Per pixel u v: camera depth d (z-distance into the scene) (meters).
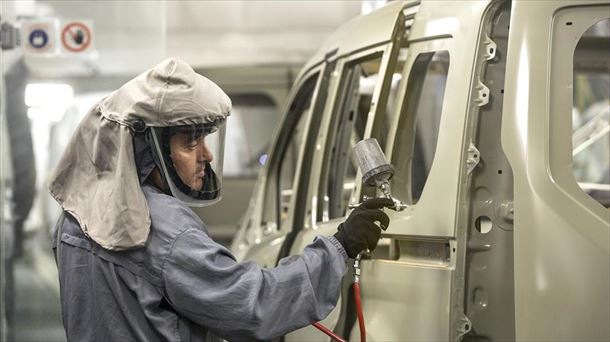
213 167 2.81
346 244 2.67
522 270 2.62
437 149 2.92
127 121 2.57
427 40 3.14
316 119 4.20
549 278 2.58
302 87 4.87
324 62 4.30
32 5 5.21
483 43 2.91
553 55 2.75
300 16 11.19
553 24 2.78
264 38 11.30
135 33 5.27
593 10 2.76
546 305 2.58
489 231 2.87
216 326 2.51
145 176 2.66
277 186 5.19
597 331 2.54
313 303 2.57
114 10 5.25
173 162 2.64
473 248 2.87
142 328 2.56
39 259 5.30
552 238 2.59
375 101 3.25
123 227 2.52
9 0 5.08
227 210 9.80
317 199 3.87
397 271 2.99
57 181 2.77
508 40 2.82
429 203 2.89
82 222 2.64
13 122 5.20
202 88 2.63
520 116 2.72
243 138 10.20
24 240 5.28
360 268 3.19
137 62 5.29
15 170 5.25
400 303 2.96
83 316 2.63
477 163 2.82
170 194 2.74
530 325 2.59
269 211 5.14
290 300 2.55
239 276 2.51
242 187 9.77
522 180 2.67
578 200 2.62
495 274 2.85
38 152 5.26
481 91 2.87
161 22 5.28
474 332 2.86
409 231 2.94
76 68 5.24
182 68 2.63
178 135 2.63
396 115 3.18
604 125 5.30
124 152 2.56
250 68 9.88
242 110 10.12
